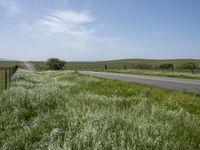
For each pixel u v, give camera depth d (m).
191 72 39.03
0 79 18.91
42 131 4.63
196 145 4.18
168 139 4.21
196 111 7.16
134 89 11.08
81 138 3.94
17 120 5.48
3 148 4.01
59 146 3.77
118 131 4.30
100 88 11.67
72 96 8.59
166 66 54.44
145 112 6.02
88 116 5.09
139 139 3.95
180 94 10.48
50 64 64.19
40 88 10.24
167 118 5.55
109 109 5.97
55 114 5.57
